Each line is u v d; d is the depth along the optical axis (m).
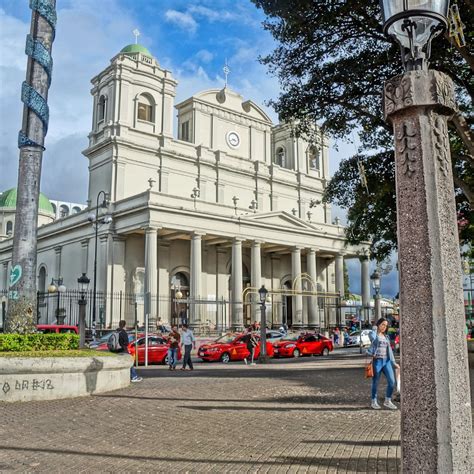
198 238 42.06
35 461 6.66
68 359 12.39
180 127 52.47
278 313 51.81
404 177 3.63
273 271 53.34
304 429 8.59
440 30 4.02
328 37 16.38
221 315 45.78
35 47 15.15
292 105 17.53
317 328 48.50
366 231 21.09
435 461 3.23
